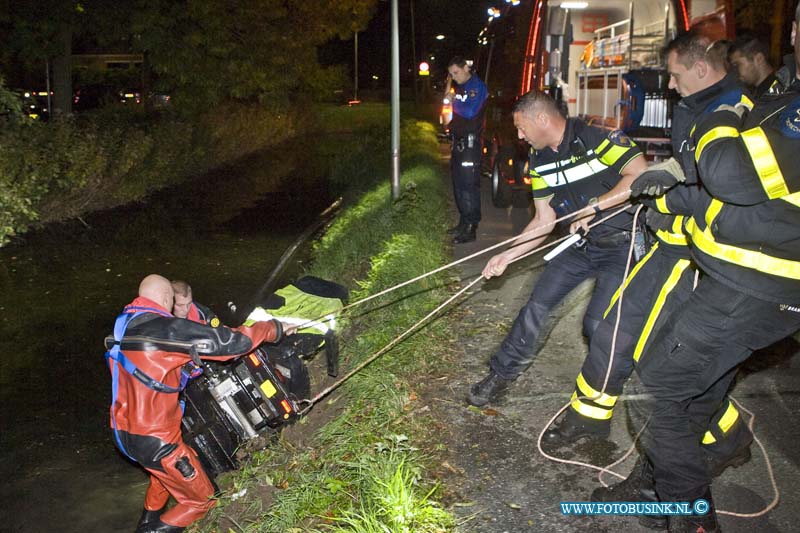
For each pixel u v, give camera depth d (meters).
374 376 4.86
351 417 4.44
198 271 9.48
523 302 6.59
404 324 5.69
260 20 21.62
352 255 9.06
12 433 5.27
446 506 3.51
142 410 3.83
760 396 4.52
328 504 3.63
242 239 11.54
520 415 4.40
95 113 15.52
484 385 4.42
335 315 5.21
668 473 3.00
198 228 12.48
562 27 10.30
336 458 3.97
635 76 8.98
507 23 12.78
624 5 10.15
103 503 4.44
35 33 16.03
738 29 20.36
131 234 11.96
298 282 5.42
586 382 3.70
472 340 5.70
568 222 3.91
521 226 10.29
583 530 3.30
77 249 10.84
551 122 3.78
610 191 3.59
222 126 22.16
